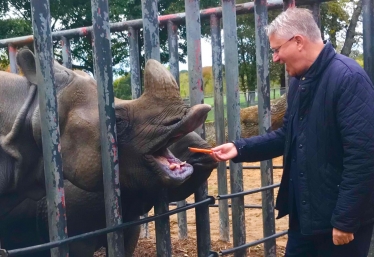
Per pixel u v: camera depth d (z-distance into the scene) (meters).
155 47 3.14
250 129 11.90
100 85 2.65
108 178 2.70
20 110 3.09
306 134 2.78
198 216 3.54
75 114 3.02
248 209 8.01
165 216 3.11
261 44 3.89
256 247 5.57
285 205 3.10
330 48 2.75
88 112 3.03
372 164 2.54
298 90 2.84
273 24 2.84
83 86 3.10
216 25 5.07
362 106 2.57
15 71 5.89
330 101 2.66
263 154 3.28
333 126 2.69
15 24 16.83
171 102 2.93
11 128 3.13
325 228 2.76
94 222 3.61
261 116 3.94
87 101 3.07
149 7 3.12
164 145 2.91
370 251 3.78
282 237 6.09
